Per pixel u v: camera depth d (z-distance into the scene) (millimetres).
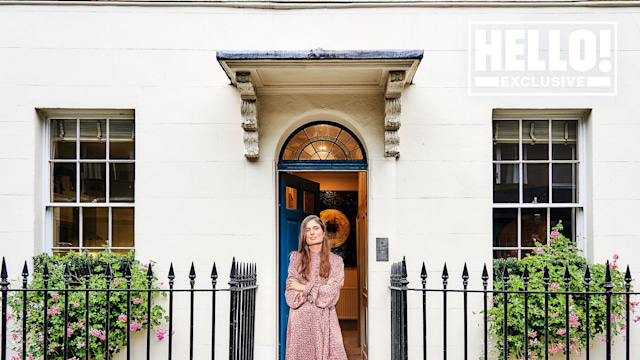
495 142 6078
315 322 4910
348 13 5887
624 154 5797
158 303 5750
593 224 5773
